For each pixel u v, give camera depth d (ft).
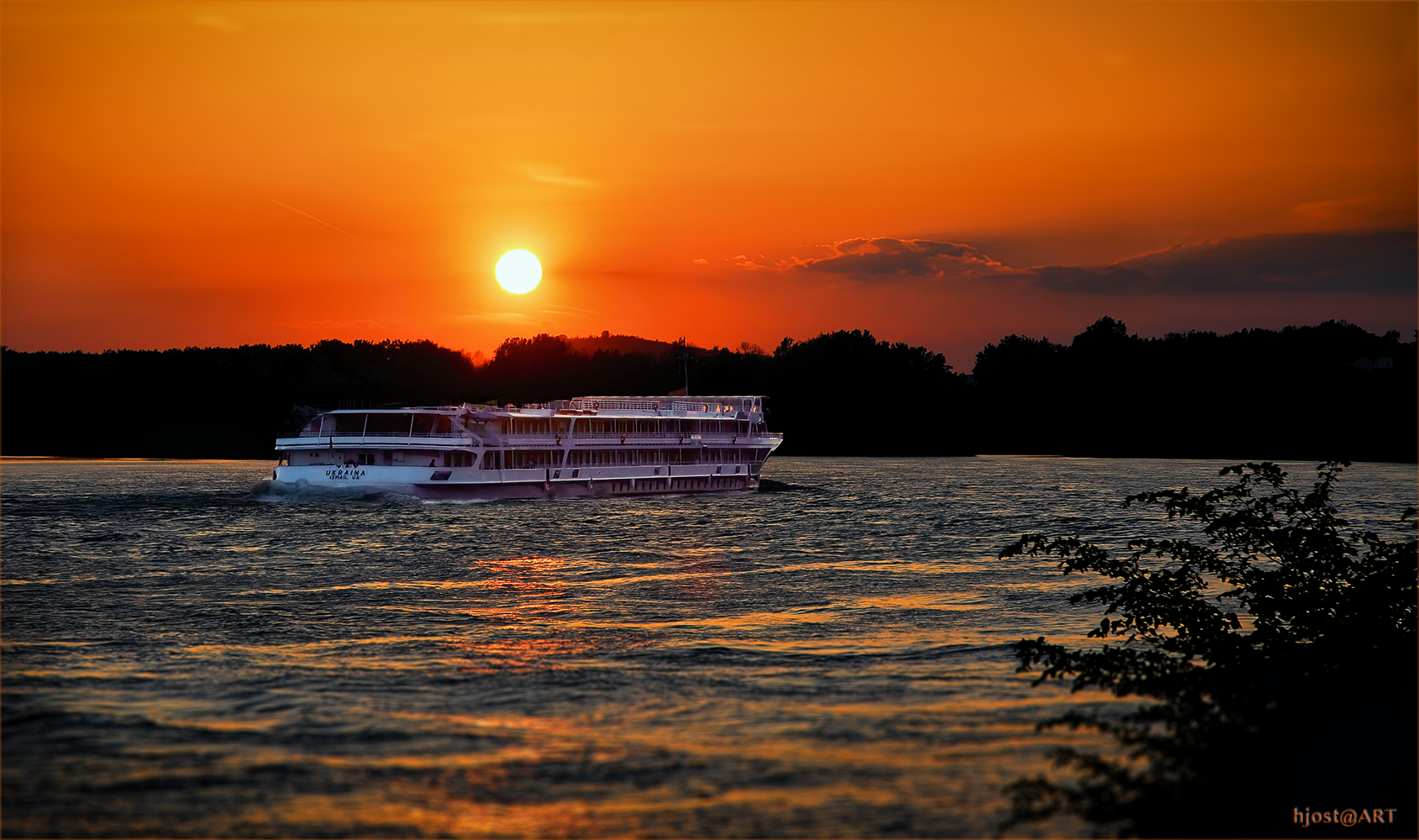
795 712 220.84
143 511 641.40
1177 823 153.17
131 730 205.57
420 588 390.21
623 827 159.53
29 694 233.14
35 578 408.05
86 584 395.34
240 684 245.65
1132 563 259.39
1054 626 324.19
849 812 164.04
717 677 254.47
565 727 209.97
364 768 184.44
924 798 169.78
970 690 240.32
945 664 269.64
